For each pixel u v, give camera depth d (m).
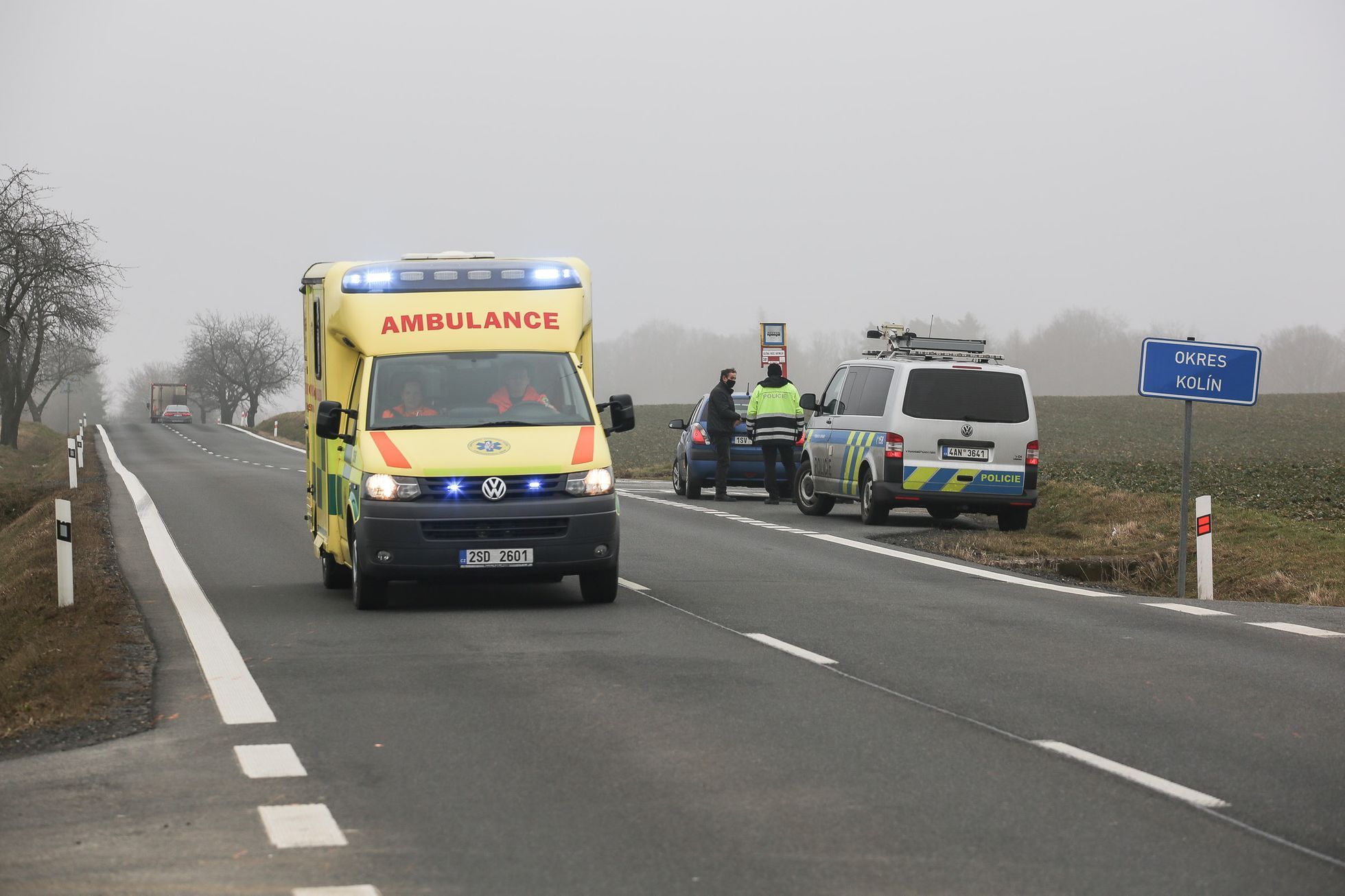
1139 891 8.34
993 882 8.50
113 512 40.72
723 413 42.84
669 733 12.55
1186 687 14.70
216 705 13.85
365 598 20.28
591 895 8.30
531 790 10.66
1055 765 11.38
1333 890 8.38
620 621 19.31
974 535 31.92
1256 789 10.66
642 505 41.72
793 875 8.63
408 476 19.55
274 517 38.88
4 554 34.88
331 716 13.31
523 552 19.59
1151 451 76.88
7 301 102.12
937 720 13.08
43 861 8.99
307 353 25.80
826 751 11.88
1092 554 29.02
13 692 14.49
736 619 19.52
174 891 8.39
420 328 21.59
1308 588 24.28
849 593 22.31
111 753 11.91
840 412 37.38
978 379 34.19
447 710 13.53
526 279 22.14
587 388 21.72
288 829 9.66
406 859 8.99
